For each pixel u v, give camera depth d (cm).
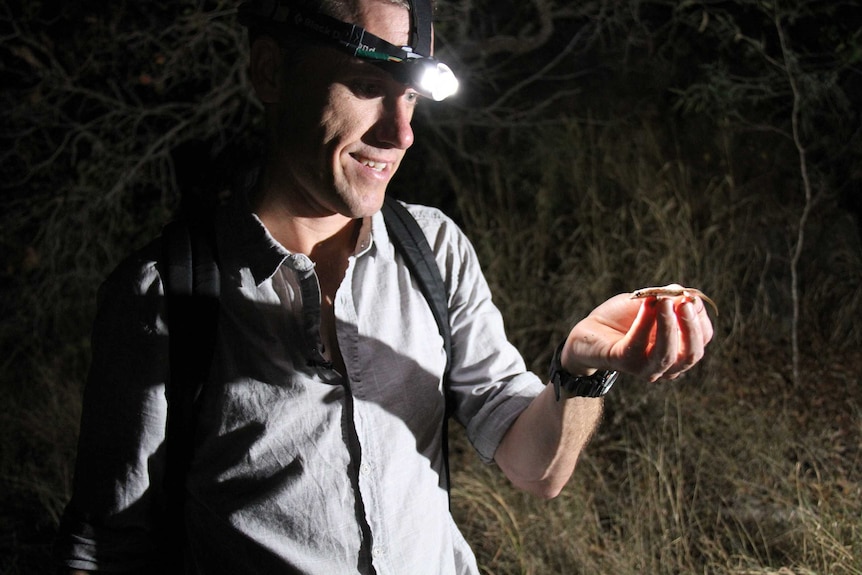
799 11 491
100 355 129
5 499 399
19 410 464
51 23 515
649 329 112
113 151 529
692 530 307
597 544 312
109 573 130
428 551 135
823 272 466
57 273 536
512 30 540
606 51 541
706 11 500
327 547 128
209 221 134
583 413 133
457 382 148
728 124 498
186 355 127
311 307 130
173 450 129
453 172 548
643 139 506
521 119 544
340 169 127
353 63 122
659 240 446
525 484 145
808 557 294
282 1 125
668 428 368
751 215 483
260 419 128
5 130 529
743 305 451
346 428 130
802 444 358
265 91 132
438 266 144
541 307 466
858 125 489
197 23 497
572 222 505
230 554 129
